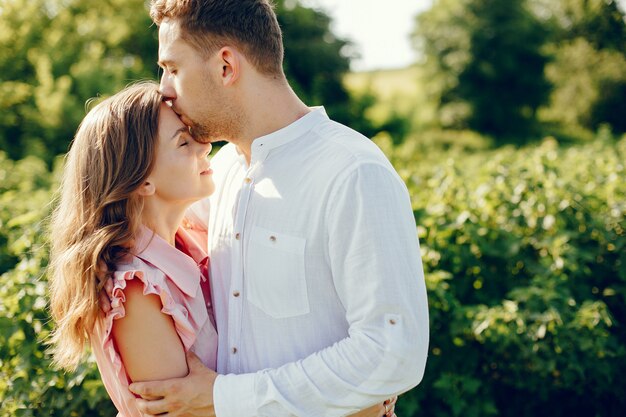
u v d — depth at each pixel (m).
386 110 24.12
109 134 1.63
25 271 2.77
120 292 1.56
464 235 3.38
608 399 3.23
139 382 1.61
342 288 1.56
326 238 1.56
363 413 1.66
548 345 2.98
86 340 1.71
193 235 1.95
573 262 3.26
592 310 3.02
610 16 28.48
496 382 3.17
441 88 30.91
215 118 1.68
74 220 1.66
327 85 22.34
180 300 1.67
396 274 1.49
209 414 1.59
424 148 22.25
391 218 1.51
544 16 31.27
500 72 30.19
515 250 3.36
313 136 1.66
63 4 16.16
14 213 4.00
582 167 4.57
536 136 29.16
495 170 3.94
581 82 28.17
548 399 3.21
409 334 1.48
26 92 13.29
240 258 1.68
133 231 1.62
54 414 2.49
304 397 1.53
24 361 2.49
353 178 1.52
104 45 16.00
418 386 2.97
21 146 12.62
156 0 1.71
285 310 1.62
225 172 1.87
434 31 30.84
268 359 1.65
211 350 1.74
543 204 3.53
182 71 1.65
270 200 1.64
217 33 1.62
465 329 2.95
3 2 14.73
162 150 1.65
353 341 1.50
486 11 30.19
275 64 1.69
